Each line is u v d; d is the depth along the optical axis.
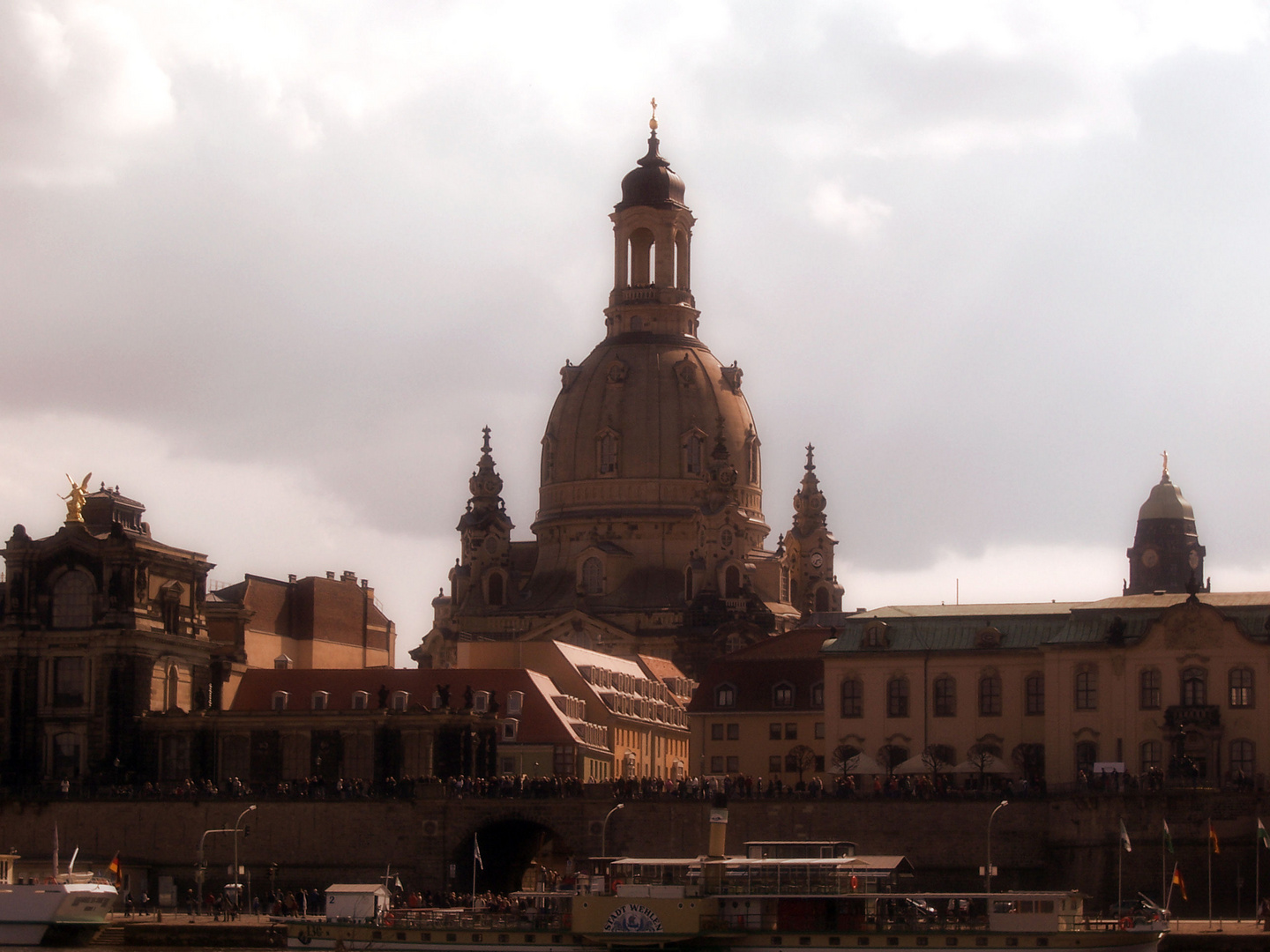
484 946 172.00
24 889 188.25
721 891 168.25
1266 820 189.50
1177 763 199.75
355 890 178.88
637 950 168.00
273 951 183.38
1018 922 164.12
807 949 166.00
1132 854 192.75
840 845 175.50
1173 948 170.38
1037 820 199.75
